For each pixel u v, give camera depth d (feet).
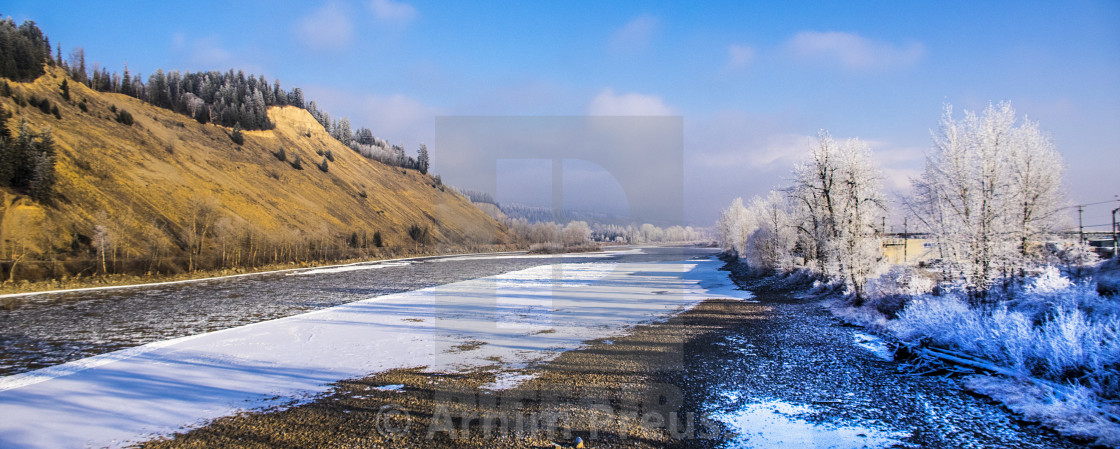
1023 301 56.75
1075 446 26.99
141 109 321.11
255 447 27.04
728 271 153.58
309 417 31.40
